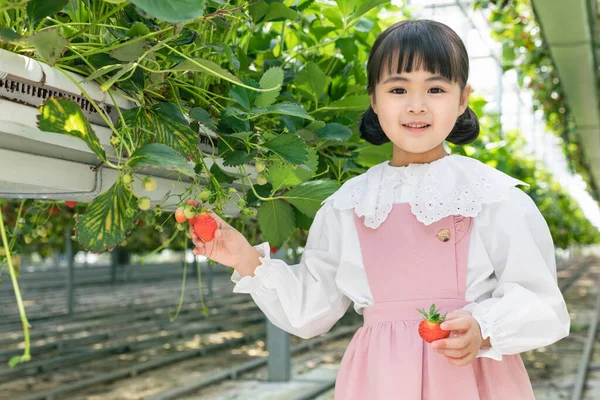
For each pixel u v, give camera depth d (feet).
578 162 46.37
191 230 5.01
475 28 38.19
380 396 5.09
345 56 8.07
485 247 5.20
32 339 31.94
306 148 5.29
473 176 5.25
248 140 5.46
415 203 5.24
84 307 48.08
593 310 47.62
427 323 4.49
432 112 5.07
